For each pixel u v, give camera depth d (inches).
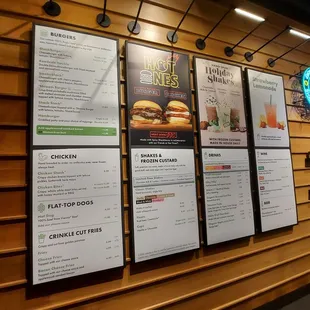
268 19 88.2
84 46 55.2
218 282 67.6
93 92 54.9
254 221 74.6
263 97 82.1
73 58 53.7
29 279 45.9
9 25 50.0
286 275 81.9
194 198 64.4
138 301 56.5
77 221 50.4
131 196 56.7
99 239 52.0
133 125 58.8
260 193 76.8
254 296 73.5
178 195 62.3
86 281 51.7
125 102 59.4
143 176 58.6
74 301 49.8
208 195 67.3
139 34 64.0
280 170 82.3
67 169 50.7
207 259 66.6
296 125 92.9
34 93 49.4
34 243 46.4
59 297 49.1
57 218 48.9
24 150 49.2
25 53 50.9
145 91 61.2
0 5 49.4
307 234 89.2
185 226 62.2
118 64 58.7
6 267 45.7
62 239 48.8
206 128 69.3
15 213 47.4
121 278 55.1
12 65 49.2
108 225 53.2
